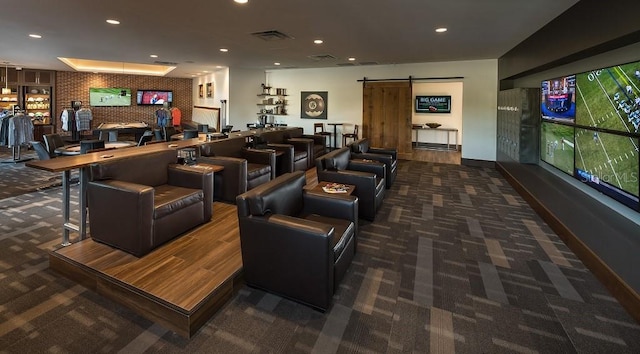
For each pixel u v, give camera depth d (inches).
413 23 167.9
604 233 106.9
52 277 99.1
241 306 86.9
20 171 250.5
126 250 104.4
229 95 368.8
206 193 131.6
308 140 255.9
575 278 101.4
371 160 197.8
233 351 71.1
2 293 90.4
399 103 332.5
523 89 212.4
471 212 165.3
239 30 185.0
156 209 106.3
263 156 190.9
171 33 195.3
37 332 75.5
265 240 87.7
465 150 303.1
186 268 96.3
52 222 142.6
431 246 124.9
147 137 222.8
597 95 129.4
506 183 229.5
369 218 151.0
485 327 78.9
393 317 82.7
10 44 234.4
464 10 146.6
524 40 207.0
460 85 416.8
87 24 175.6
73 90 439.5
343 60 300.5
